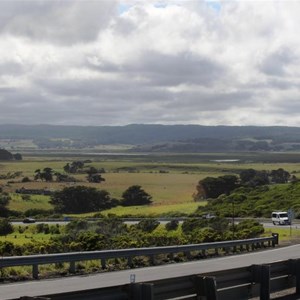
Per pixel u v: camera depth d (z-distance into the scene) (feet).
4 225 211.00
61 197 398.01
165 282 33.78
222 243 99.91
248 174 467.93
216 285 36.09
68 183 530.27
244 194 304.50
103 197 413.18
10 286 57.00
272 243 120.88
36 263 62.90
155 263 81.66
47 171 578.66
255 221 200.03
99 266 75.10
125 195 424.87
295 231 173.37
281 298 43.70
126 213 312.50
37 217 309.42
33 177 590.55
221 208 276.21
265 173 513.86
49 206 394.32
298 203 249.14
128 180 578.25
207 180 419.33
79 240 98.73
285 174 506.07
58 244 95.50
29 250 90.53
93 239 96.63
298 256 95.81
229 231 159.22
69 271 69.10
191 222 189.78
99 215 297.33
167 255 89.86
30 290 54.03
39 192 449.89
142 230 179.01
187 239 117.60
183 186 521.65
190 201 401.29
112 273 69.31
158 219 238.07
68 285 57.82
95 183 541.34
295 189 286.66
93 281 61.31
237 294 38.68
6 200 379.14
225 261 86.58
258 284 40.91
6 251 87.30
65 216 311.27
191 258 90.79
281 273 44.32
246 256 95.86
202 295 35.58
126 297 31.68
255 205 268.00
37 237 170.19
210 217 205.05
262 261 86.53
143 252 78.64
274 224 208.95
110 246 99.50
